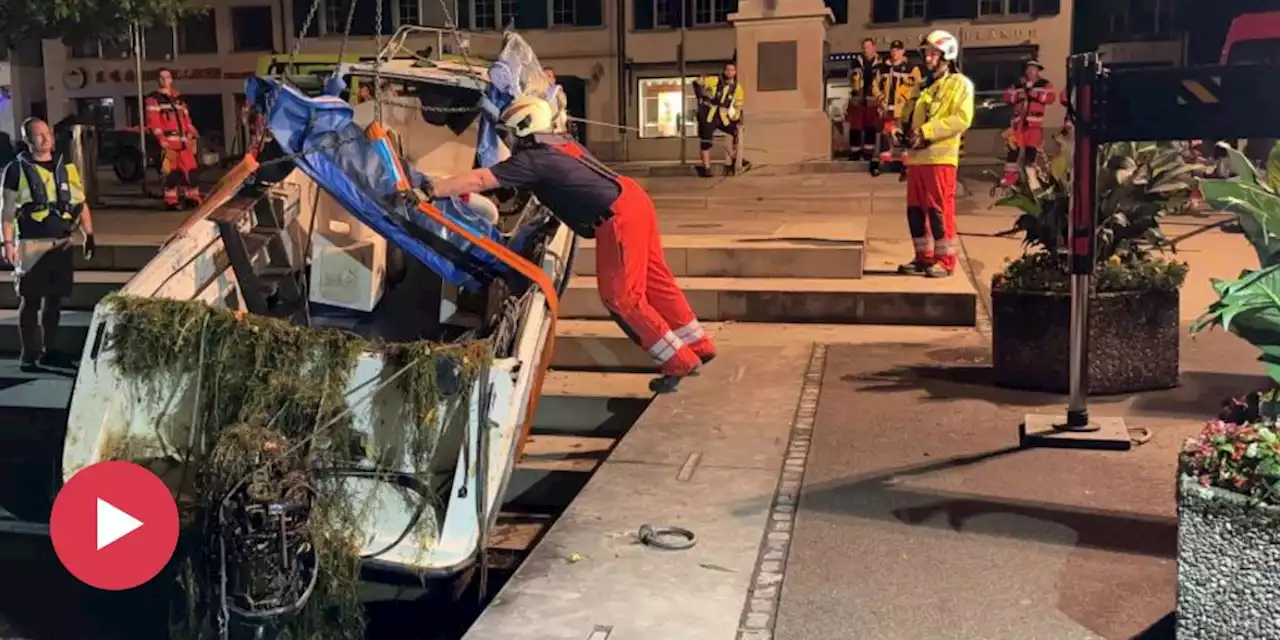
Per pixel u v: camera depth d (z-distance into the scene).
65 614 5.89
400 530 4.35
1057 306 6.11
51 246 7.92
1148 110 4.81
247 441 4.06
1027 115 14.78
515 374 4.32
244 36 33.81
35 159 7.96
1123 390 6.17
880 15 30.23
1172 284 6.15
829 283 8.69
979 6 29.77
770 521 4.52
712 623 3.68
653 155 27.84
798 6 16.91
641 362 7.74
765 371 6.86
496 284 5.46
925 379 6.59
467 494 4.23
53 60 35.19
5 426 7.23
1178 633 3.09
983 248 10.88
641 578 4.03
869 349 7.40
